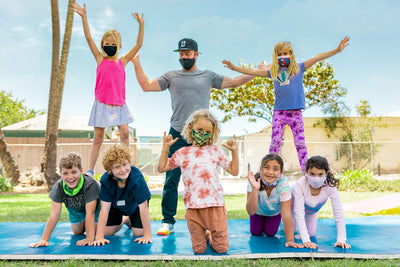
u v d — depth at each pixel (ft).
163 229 13.01
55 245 11.18
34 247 10.89
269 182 11.53
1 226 14.58
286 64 15.26
